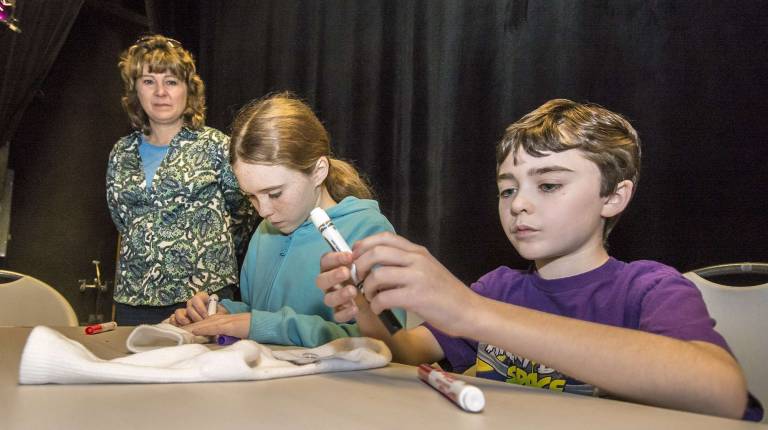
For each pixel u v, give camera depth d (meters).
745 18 1.56
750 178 1.54
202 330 0.96
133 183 1.63
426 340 0.87
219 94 2.89
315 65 2.56
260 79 2.77
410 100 2.22
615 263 0.81
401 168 2.24
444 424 0.44
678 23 1.66
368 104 2.37
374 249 0.55
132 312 1.63
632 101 1.73
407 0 2.25
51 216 2.81
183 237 1.61
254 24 2.79
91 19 2.93
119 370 0.55
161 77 1.64
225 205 1.68
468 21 2.06
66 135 2.87
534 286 0.86
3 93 2.53
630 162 0.78
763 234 1.52
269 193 1.10
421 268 0.54
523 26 1.93
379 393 0.54
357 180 1.29
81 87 2.91
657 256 1.66
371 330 0.80
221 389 0.54
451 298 0.54
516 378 0.82
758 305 0.92
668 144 1.67
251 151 1.07
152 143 1.71
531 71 1.92
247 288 1.34
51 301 1.40
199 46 2.96
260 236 1.34
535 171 0.76
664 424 0.45
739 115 1.57
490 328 0.54
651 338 0.54
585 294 0.79
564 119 0.76
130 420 0.43
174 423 0.43
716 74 1.60
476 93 2.03
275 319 0.96
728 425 0.45
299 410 0.47
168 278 1.60
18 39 2.54
